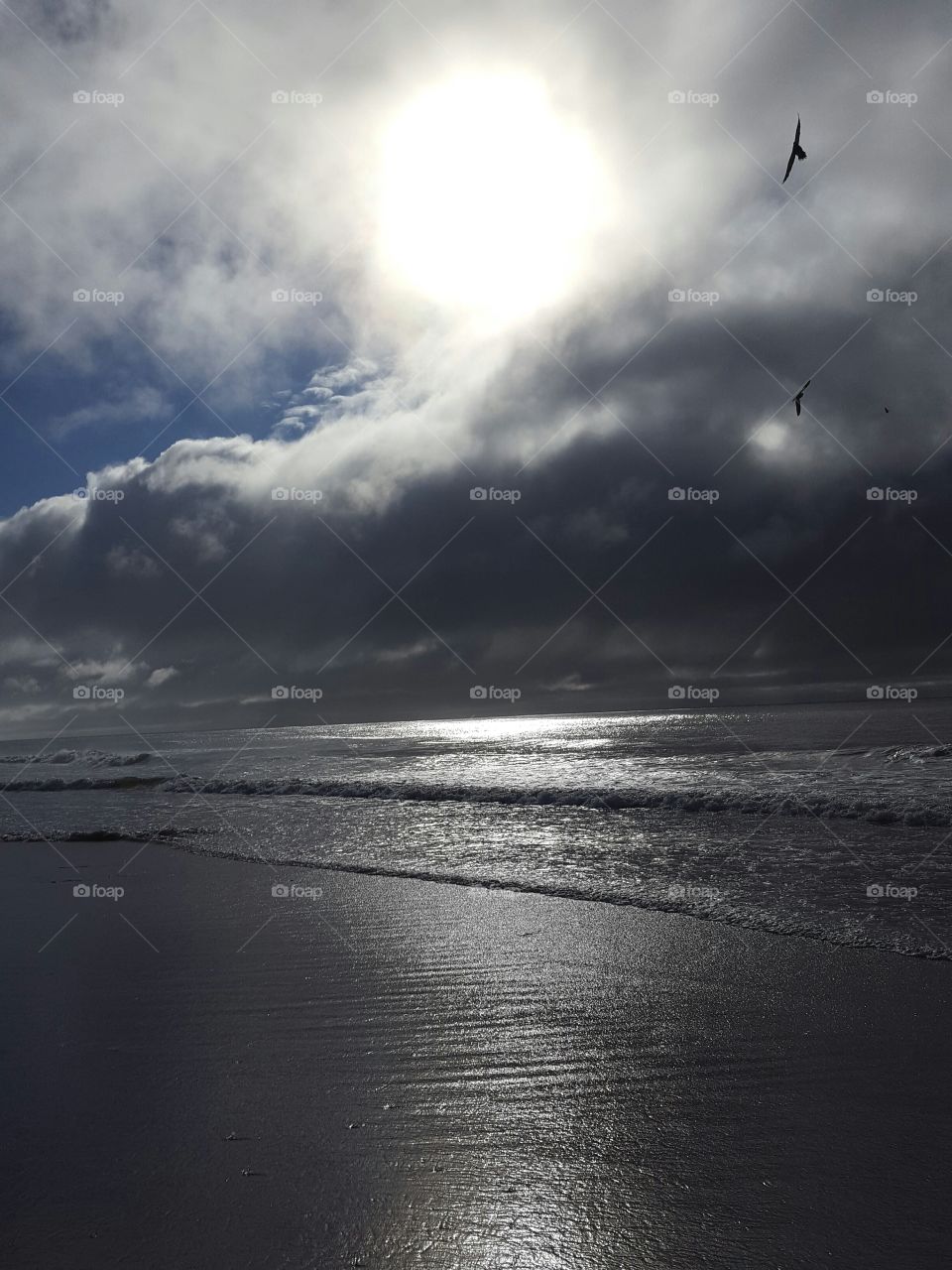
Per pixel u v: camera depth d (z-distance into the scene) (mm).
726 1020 5590
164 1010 6164
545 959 7039
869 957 6664
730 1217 3461
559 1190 3709
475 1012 5938
